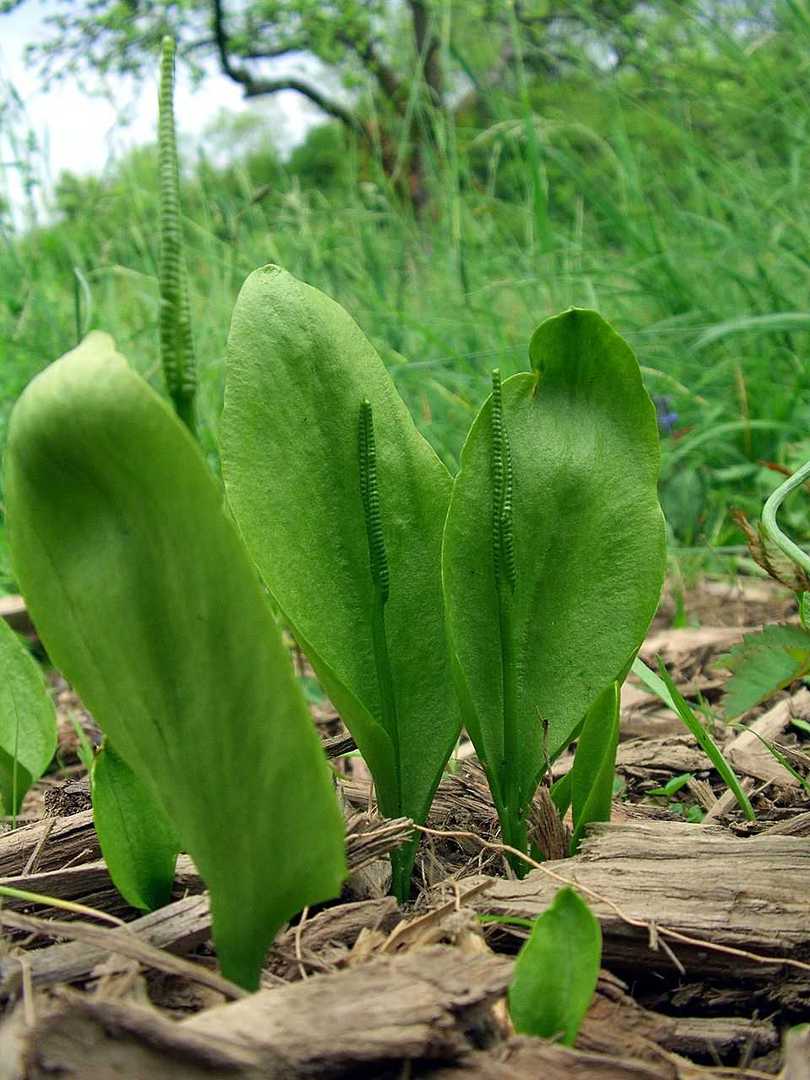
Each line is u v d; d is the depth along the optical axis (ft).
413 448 0.48
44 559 0.33
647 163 2.03
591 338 0.46
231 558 0.29
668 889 0.44
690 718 0.53
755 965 0.42
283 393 0.44
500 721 0.47
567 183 2.14
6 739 0.53
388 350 1.60
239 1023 0.31
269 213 2.18
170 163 0.32
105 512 0.31
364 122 2.46
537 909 0.44
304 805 0.32
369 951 0.41
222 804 0.33
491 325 1.67
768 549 0.50
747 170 1.82
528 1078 0.32
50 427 0.29
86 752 0.75
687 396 1.50
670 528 1.32
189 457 0.28
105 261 1.80
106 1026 0.30
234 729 0.32
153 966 0.36
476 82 1.88
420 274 1.98
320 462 0.45
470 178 2.02
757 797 0.64
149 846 0.43
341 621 0.45
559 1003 0.35
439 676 0.48
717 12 1.81
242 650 0.30
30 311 1.66
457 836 0.48
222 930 0.35
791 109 1.81
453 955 0.35
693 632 1.05
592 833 0.47
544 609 0.47
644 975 0.43
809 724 0.73
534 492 0.47
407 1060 0.32
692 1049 0.39
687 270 1.72
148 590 0.31
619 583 0.46
